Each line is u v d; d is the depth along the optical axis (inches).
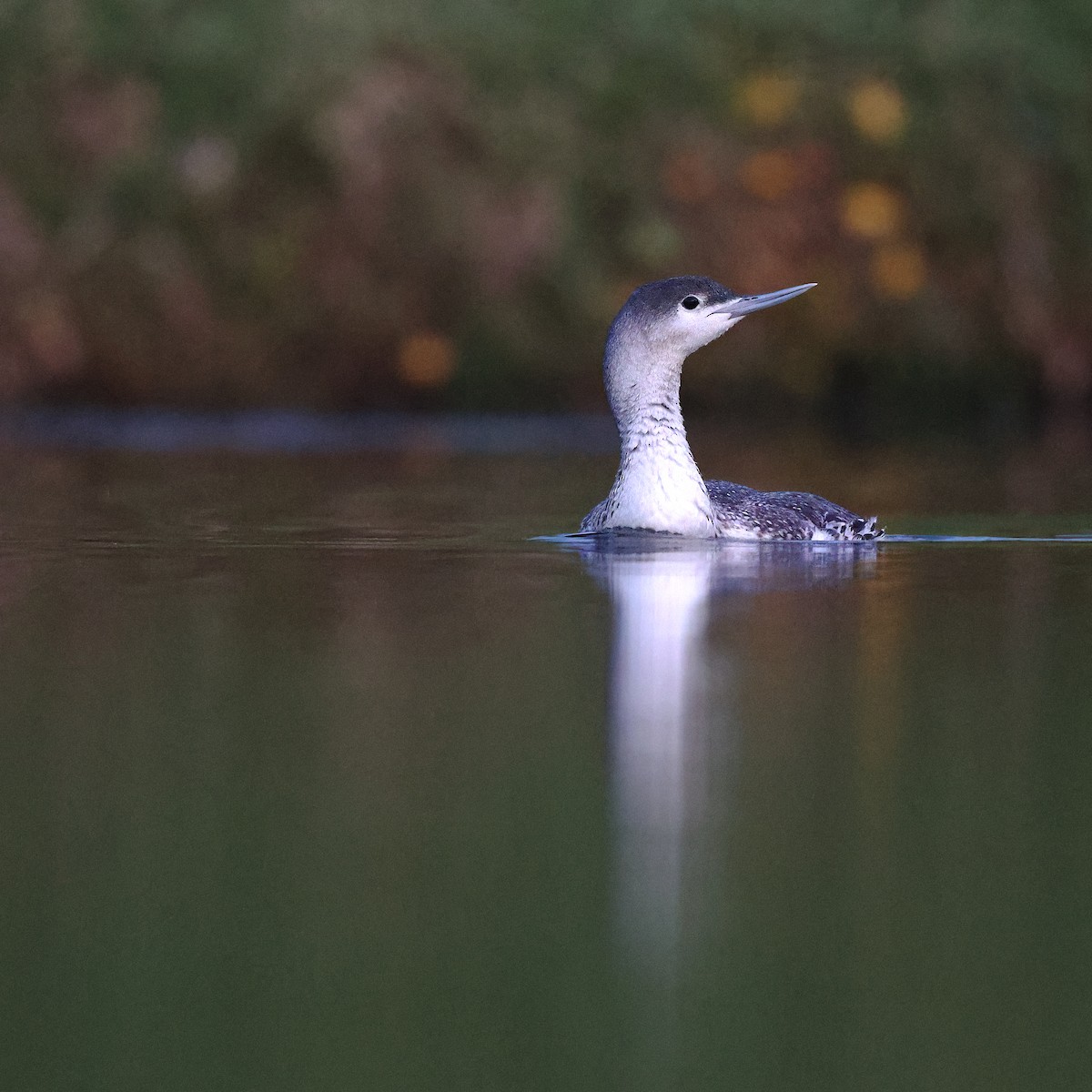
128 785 264.8
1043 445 811.4
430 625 383.9
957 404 990.4
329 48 961.5
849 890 223.6
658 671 338.6
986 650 358.3
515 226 956.0
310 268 949.8
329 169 949.2
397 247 952.3
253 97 955.3
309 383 951.6
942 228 993.5
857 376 985.5
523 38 993.5
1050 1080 177.0
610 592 423.8
